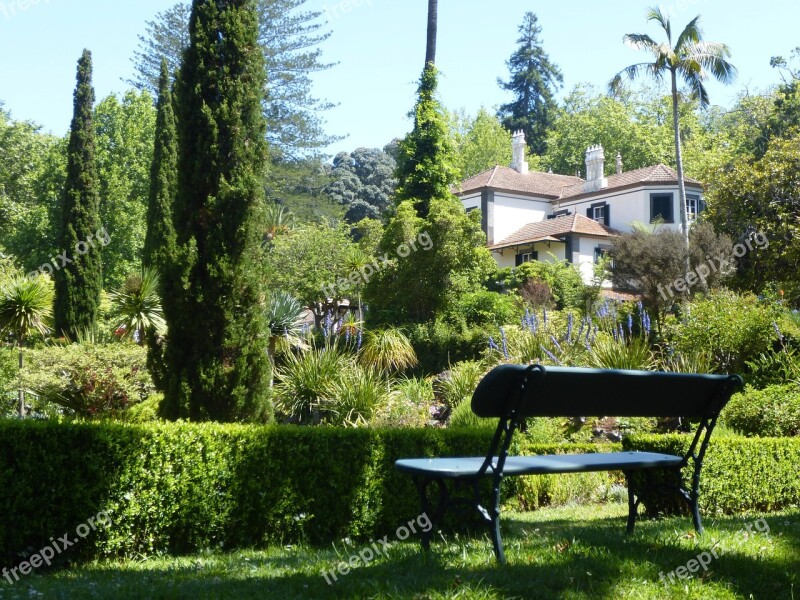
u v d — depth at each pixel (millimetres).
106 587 3945
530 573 3990
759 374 12953
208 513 5352
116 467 5043
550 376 4254
